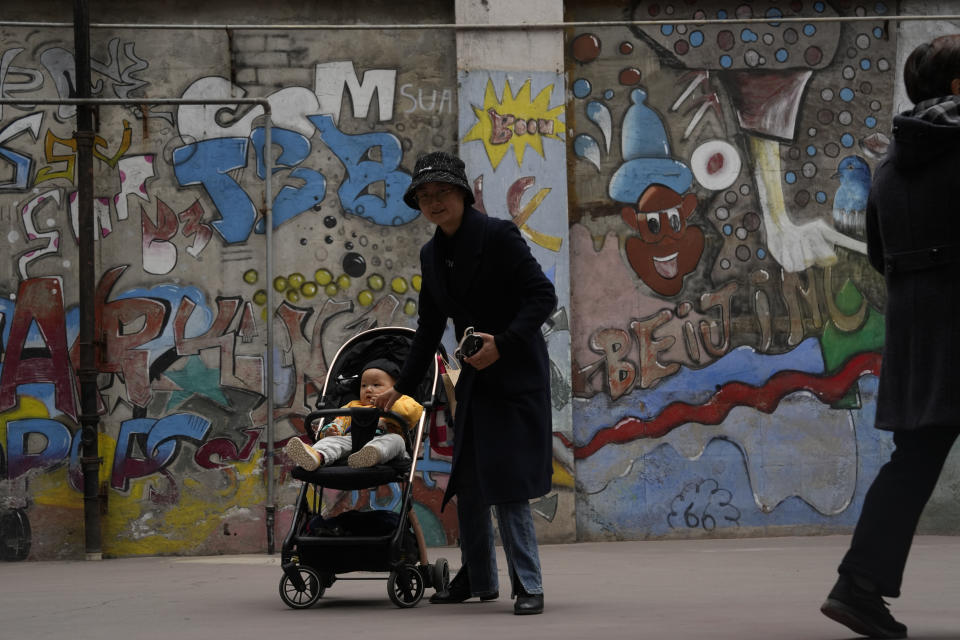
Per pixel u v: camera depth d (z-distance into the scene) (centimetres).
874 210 315
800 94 775
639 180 761
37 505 698
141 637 335
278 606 425
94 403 694
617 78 767
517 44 750
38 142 721
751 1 781
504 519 384
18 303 709
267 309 714
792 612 362
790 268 762
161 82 733
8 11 734
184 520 707
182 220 725
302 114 741
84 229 698
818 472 748
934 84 301
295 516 423
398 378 447
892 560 280
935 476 285
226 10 745
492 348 377
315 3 752
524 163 743
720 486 742
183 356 717
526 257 396
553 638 306
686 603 398
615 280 752
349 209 739
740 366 752
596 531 734
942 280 282
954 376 275
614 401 743
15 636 346
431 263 411
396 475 422
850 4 786
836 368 758
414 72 752
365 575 567
